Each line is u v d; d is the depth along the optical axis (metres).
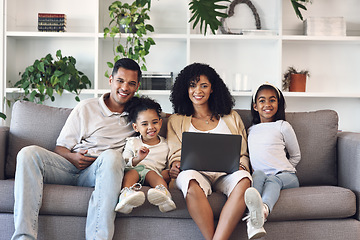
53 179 2.05
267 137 2.28
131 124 2.32
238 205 1.86
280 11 3.31
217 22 2.69
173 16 3.50
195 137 2.02
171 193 1.95
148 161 2.21
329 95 3.26
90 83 3.30
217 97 2.38
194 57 3.52
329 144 2.38
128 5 3.20
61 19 3.29
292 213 1.93
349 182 2.17
